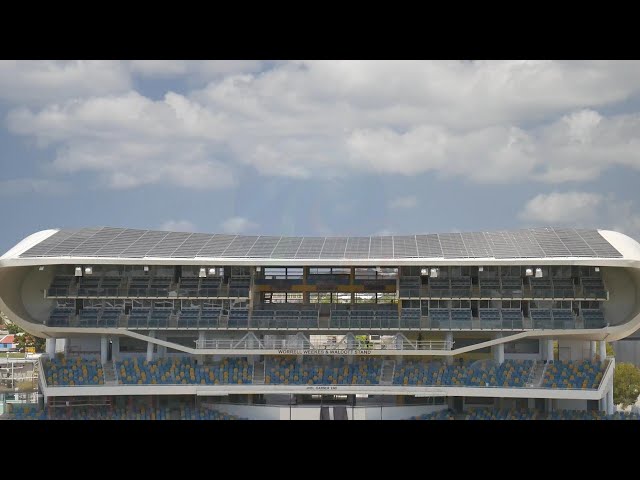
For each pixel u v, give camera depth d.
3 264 100.88
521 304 107.88
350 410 104.62
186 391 103.62
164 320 107.31
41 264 101.44
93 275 109.44
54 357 108.94
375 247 108.12
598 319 105.69
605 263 99.56
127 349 111.81
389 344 106.44
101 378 105.00
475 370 105.00
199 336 107.56
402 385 103.56
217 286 108.31
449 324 106.38
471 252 104.50
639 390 132.25
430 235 112.75
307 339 106.94
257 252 106.00
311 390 103.31
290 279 111.81
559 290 106.56
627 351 162.75
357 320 106.94
